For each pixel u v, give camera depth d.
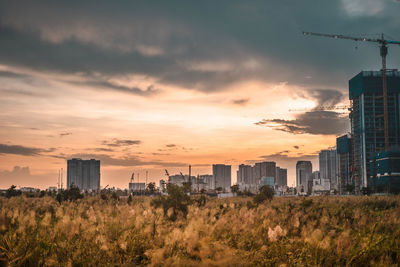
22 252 8.93
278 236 10.66
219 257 8.33
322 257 9.12
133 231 11.28
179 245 9.51
